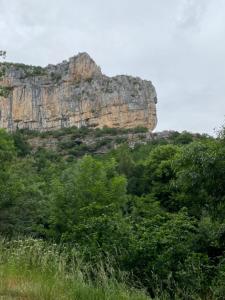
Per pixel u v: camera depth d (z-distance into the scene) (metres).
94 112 152.00
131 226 14.50
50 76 158.62
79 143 114.94
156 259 12.32
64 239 13.95
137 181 43.38
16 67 157.88
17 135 95.94
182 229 14.24
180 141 76.06
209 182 12.12
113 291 7.44
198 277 11.29
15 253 9.09
